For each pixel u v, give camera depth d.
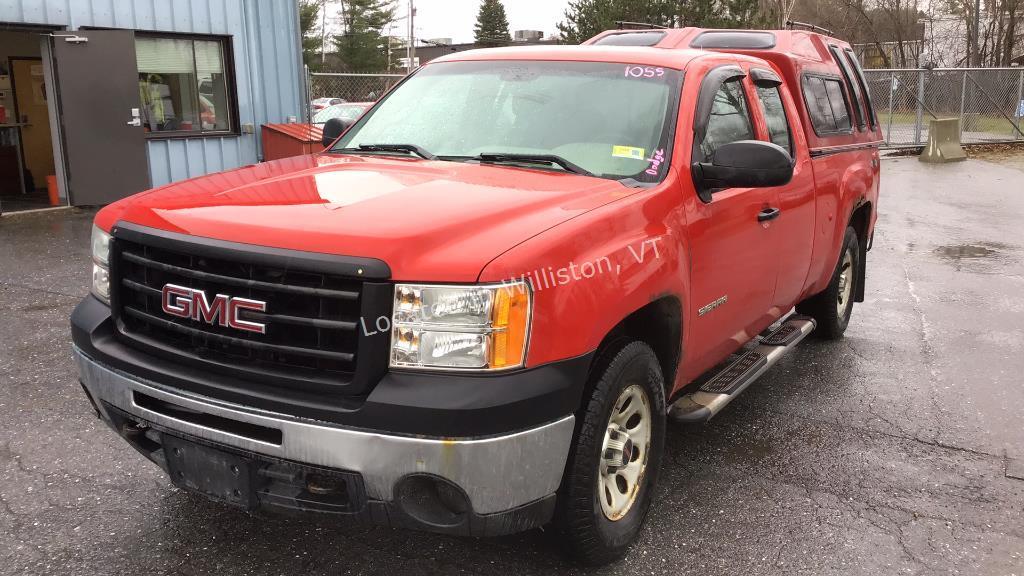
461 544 3.31
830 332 6.18
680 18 30.91
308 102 15.13
